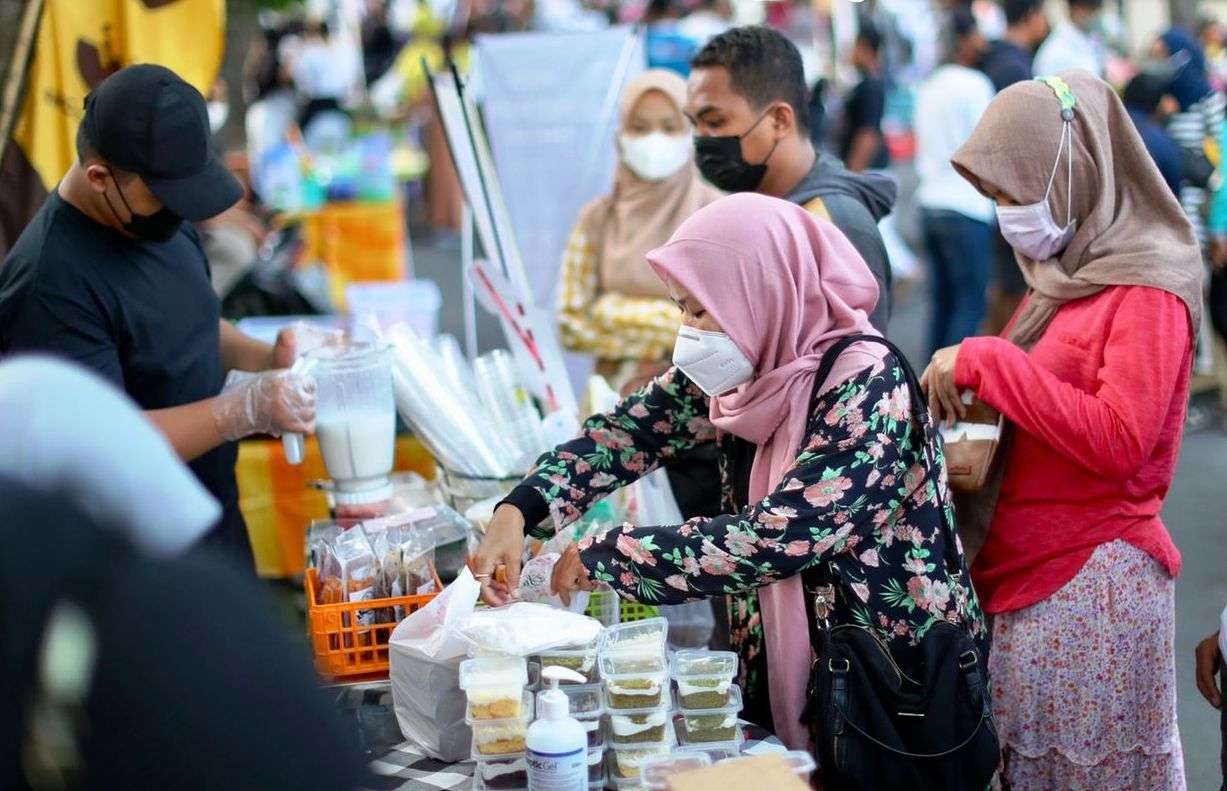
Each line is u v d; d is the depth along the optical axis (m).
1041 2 7.20
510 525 2.30
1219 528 5.25
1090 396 2.38
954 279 6.65
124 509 1.14
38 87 3.36
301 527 3.92
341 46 13.31
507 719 2.00
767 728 2.31
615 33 5.18
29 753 0.96
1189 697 3.95
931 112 6.52
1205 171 6.25
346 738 1.07
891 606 2.18
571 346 4.34
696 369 2.18
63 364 1.22
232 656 1.01
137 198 2.56
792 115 2.87
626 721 2.00
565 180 5.19
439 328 8.62
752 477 2.22
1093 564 2.46
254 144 9.11
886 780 2.12
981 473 2.48
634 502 2.78
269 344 3.31
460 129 3.39
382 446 2.86
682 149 4.21
